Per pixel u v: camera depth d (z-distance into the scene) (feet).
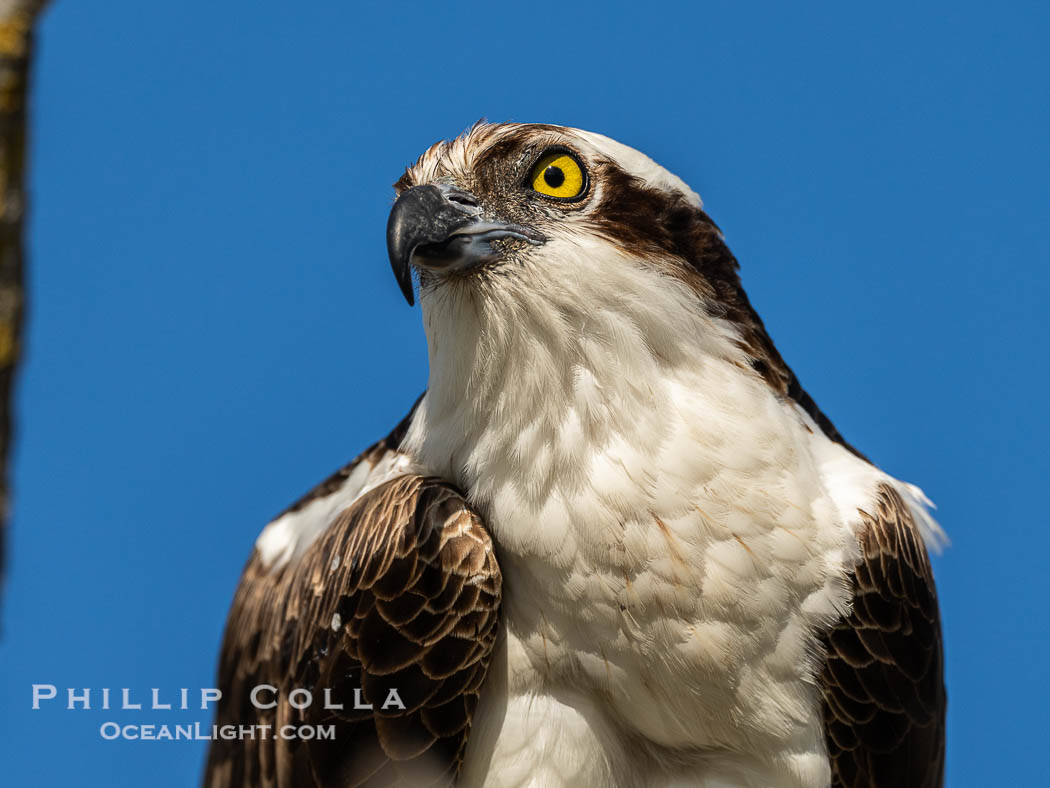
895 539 35.70
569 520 32.94
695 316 34.53
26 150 14.29
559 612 33.47
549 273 33.76
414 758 33.47
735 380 34.27
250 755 39.29
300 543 42.34
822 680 34.12
